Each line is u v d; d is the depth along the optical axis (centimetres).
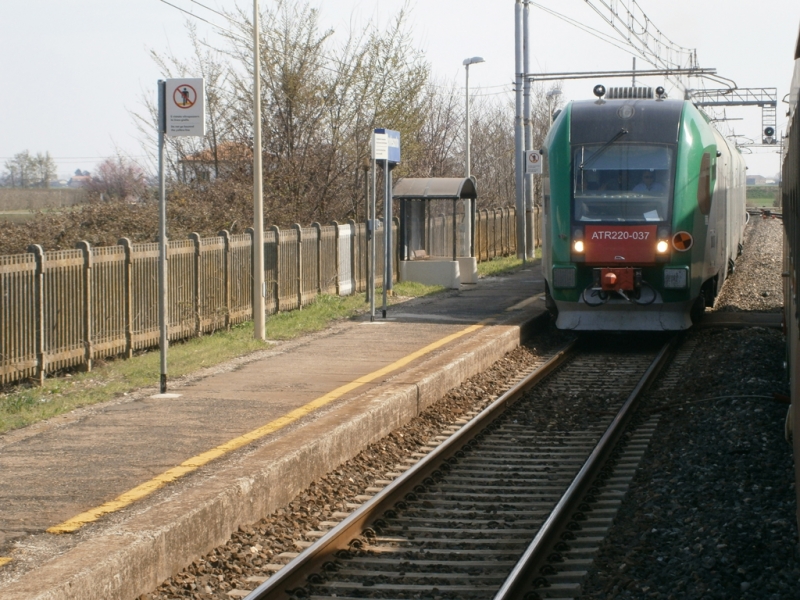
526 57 4569
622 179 2227
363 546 986
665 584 855
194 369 1750
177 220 2653
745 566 878
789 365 1509
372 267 2464
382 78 3756
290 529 1016
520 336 2341
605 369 2080
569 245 2239
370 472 1255
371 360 1847
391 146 2530
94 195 3075
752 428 1377
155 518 864
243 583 863
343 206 3766
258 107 2106
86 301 1739
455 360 1805
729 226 2958
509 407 1681
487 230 4903
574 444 1448
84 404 1429
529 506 1138
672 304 2230
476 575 909
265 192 3344
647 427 1537
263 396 1488
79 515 892
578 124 2278
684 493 1117
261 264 2131
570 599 840
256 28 2116
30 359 1594
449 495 1184
